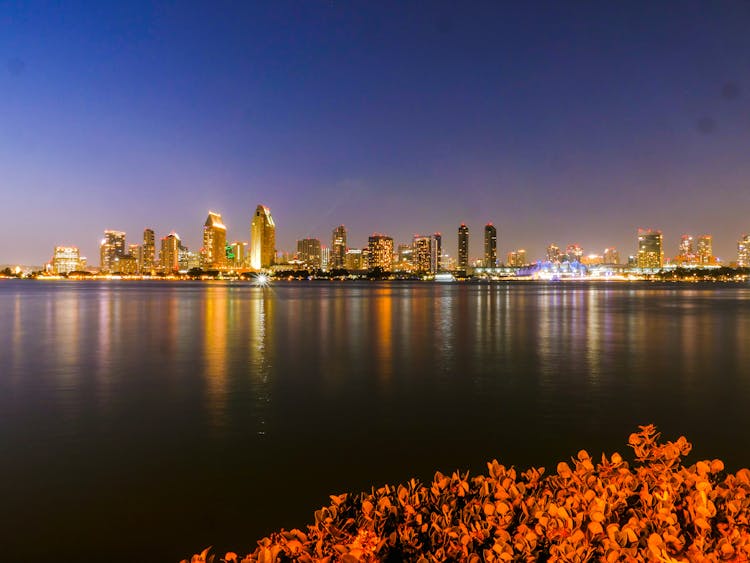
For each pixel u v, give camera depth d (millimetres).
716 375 18984
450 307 64000
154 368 20391
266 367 20531
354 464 9812
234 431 11938
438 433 11727
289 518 7699
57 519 7703
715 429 12023
